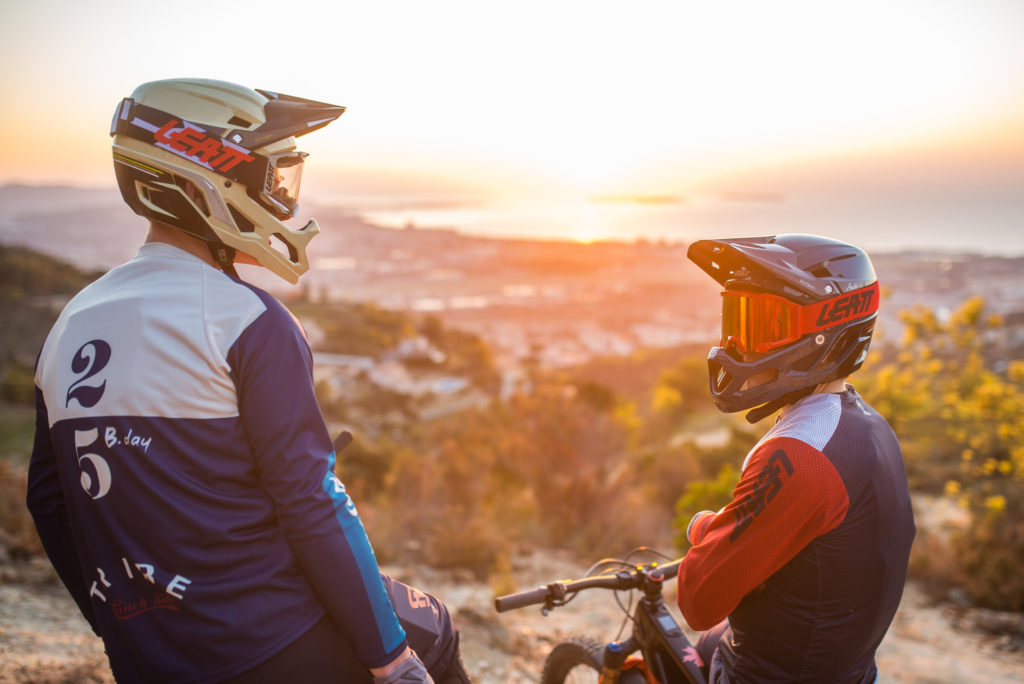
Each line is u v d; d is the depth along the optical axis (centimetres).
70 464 123
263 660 120
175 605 119
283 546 124
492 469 777
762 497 141
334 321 11112
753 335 151
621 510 661
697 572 150
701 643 189
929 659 434
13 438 1655
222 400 119
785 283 145
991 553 581
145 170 124
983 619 499
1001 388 838
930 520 833
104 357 120
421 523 581
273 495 120
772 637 150
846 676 150
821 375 149
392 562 504
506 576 455
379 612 125
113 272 132
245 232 129
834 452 140
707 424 2369
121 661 123
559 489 676
